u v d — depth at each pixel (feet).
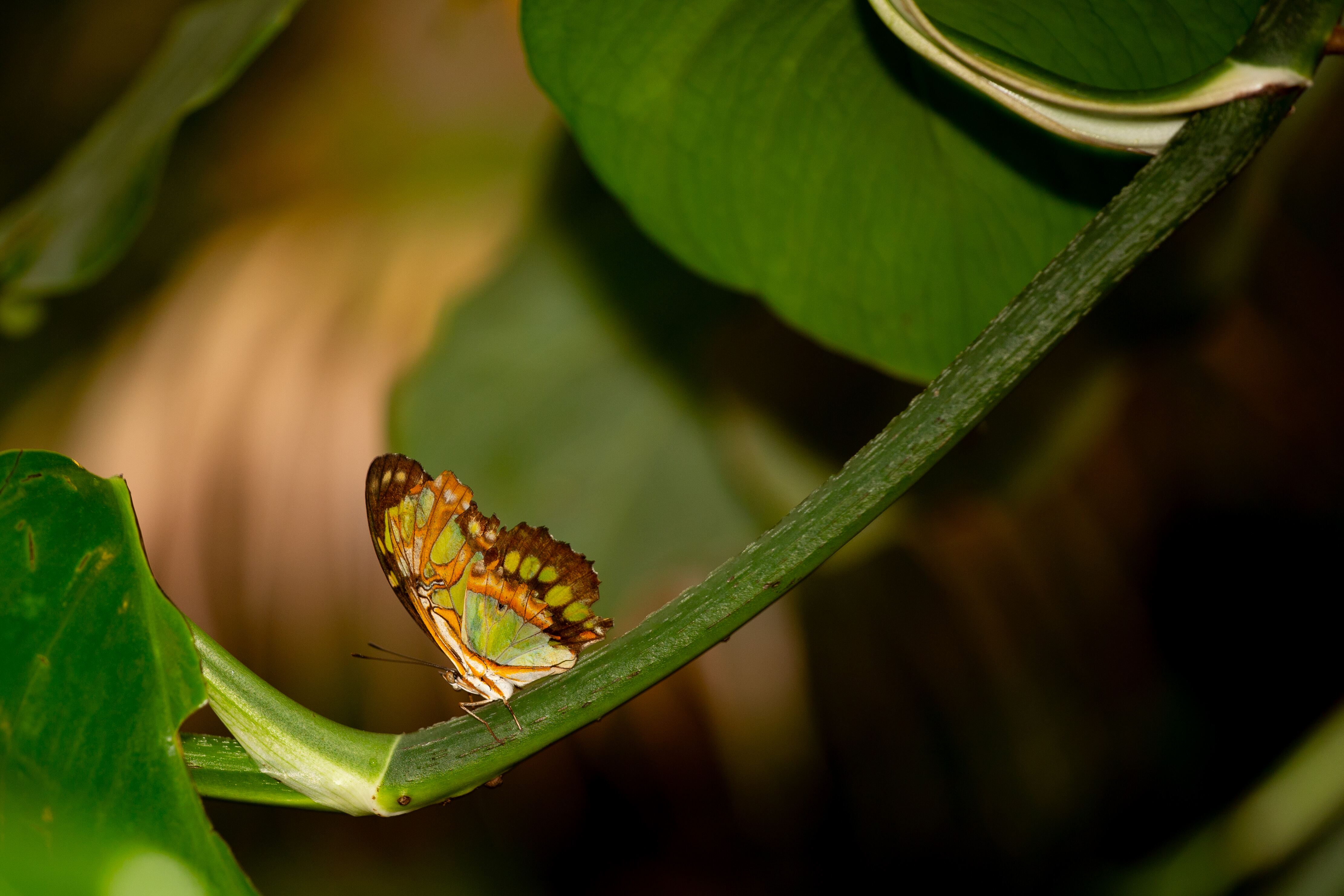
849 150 2.98
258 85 3.85
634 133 2.96
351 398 3.60
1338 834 3.30
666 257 3.43
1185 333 3.34
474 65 3.82
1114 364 3.35
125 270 3.91
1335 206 3.92
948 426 2.73
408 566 2.89
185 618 2.73
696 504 3.38
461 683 2.92
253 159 3.89
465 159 3.79
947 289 3.04
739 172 2.99
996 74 2.75
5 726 2.71
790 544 2.73
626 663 2.73
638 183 2.99
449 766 2.73
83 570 2.74
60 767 2.70
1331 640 4.93
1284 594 4.90
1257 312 4.19
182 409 3.64
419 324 3.65
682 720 4.17
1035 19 2.88
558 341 3.42
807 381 3.41
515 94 3.80
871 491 2.73
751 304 3.42
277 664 3.59
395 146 3.81
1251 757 4.85
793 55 2.93
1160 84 2.89
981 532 4.19
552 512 3.38
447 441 3.39
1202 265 3.32
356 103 3.84
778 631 4.06
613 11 2.89
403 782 2.73
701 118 2.96
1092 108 2.74
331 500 3.58
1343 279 4.05
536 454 3.39
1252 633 4.99
